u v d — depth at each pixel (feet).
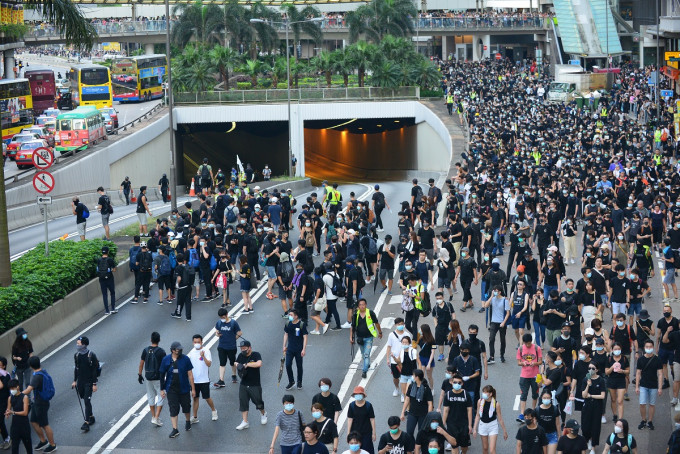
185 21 359.25
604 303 94.12
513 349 90.94
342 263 106.32
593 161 171.94
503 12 543.80
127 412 76.84
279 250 105.91
